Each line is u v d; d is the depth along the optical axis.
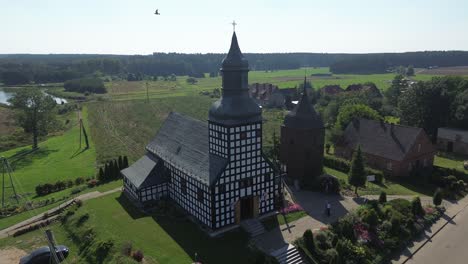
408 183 61.53
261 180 45.59
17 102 95.31
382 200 50.47
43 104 97.44
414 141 63.50
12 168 78.81
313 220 46.19
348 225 42.41
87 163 78.62
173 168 50.12
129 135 104.00
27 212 53.41
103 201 53.81
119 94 197.25
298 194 55.28
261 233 43.03
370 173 61.94
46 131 101.88
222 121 41.84
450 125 85.81
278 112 139.50
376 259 39.28
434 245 42.88
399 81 131.62
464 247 42.28
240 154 43.06
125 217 47.91
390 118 93.81
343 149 74.12
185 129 53.88
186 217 47.03
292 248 38.97
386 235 42.81
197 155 47.19
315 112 59.22
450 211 51.28
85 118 130.62
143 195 50.91
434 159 75.19
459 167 69.50
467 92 88.00
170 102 165.12
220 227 43.41
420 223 46.53
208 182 41.69
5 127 120.50
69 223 47.31
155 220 46.81
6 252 42.50
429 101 85.44
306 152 58.78
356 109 83.75
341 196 54.47
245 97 43.25
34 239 45.41
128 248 38.44
